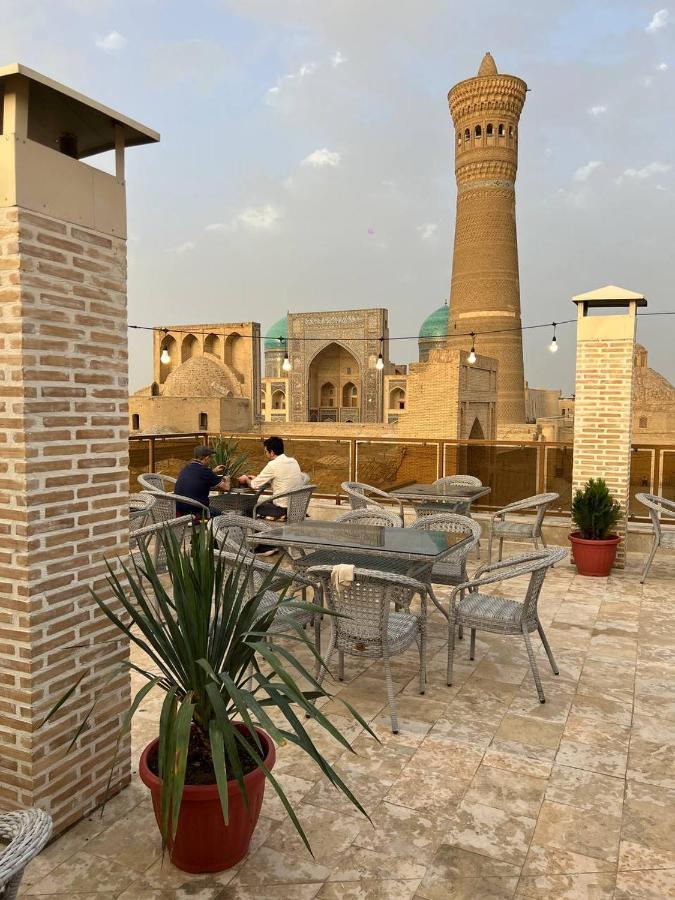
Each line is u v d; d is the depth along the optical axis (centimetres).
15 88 228
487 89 3562
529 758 320
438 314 5647
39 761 249
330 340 3909
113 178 273
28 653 244
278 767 311
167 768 197
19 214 232
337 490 965
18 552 243
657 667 431
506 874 241
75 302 256
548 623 517
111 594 279
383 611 346
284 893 231
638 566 696
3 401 240
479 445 920
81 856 249
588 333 685
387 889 233
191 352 4194
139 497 607
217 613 241
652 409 3328
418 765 313
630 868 244
